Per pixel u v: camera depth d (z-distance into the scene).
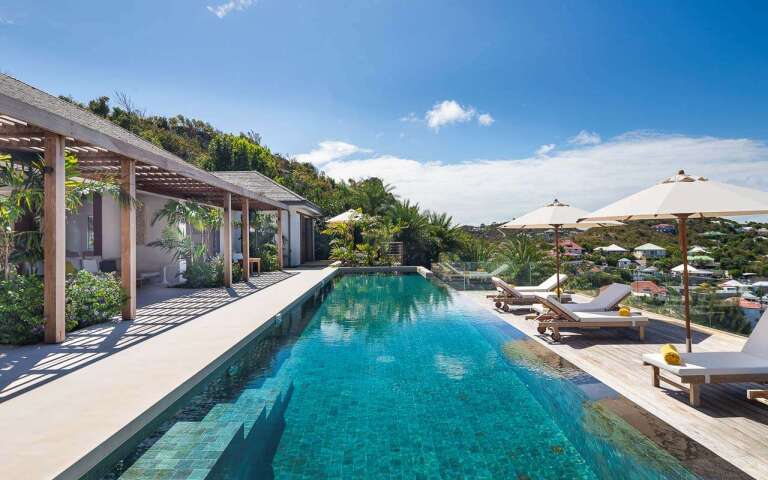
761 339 5.03
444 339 8.00
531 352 6.77
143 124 47.25
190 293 12.32
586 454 3.87
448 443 4.07
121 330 7.33
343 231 25.00
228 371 6.10
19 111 5.24
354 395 5.24
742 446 3.63
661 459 3.47
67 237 13.03
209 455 3.72
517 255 16.39
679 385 4.69
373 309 11.22
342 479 3.45
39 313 6.53
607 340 7.43
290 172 48.59
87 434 3.49
